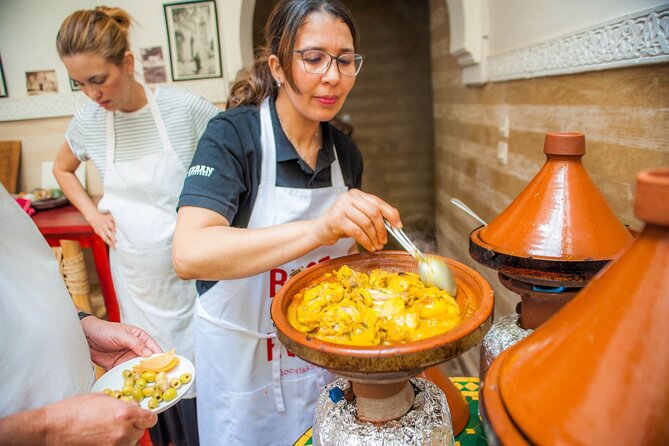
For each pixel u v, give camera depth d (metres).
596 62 1.11
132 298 1.74
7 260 0.69
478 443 0.83
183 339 1.75
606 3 1.07
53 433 0.60
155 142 1.64
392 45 4.12
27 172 2.71
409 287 0.72
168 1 2.47
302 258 1.09
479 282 0.67
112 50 1.39
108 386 0.91
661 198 0.32
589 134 1.19
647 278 0.34
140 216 1.65
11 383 0.65
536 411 0.37
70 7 2.48
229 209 0.95
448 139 3.11
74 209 2.22
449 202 3.17
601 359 0.34
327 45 0.88
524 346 0.43
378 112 4.28
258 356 1.16
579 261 0.65
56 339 0.72
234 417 1.19
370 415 0.65
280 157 1.05
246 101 1.11
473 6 2.01
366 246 0.79
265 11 3.78
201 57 2.55
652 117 0.93
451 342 0.52
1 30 2.50
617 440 0.32
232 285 1.10
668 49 0.85
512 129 1.79
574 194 0.70
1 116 2.62
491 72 1.98
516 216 0.74
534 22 1.51
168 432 1.79
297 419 1.21
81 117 1.68
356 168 1.24
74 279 2.30
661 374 0.32
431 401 0.68
